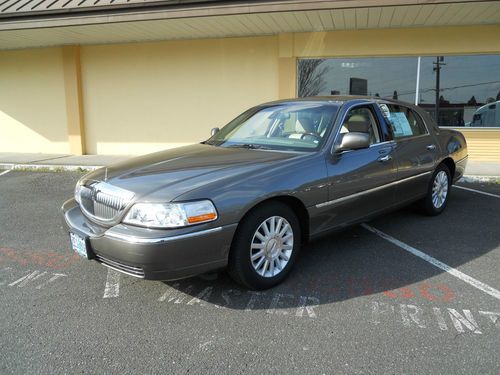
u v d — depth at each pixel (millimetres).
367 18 8680
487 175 8164
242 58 10609
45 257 4449
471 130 9711
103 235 3186
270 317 3193
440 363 2635
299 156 3846
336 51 9875
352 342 2863
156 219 3018
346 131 4246
